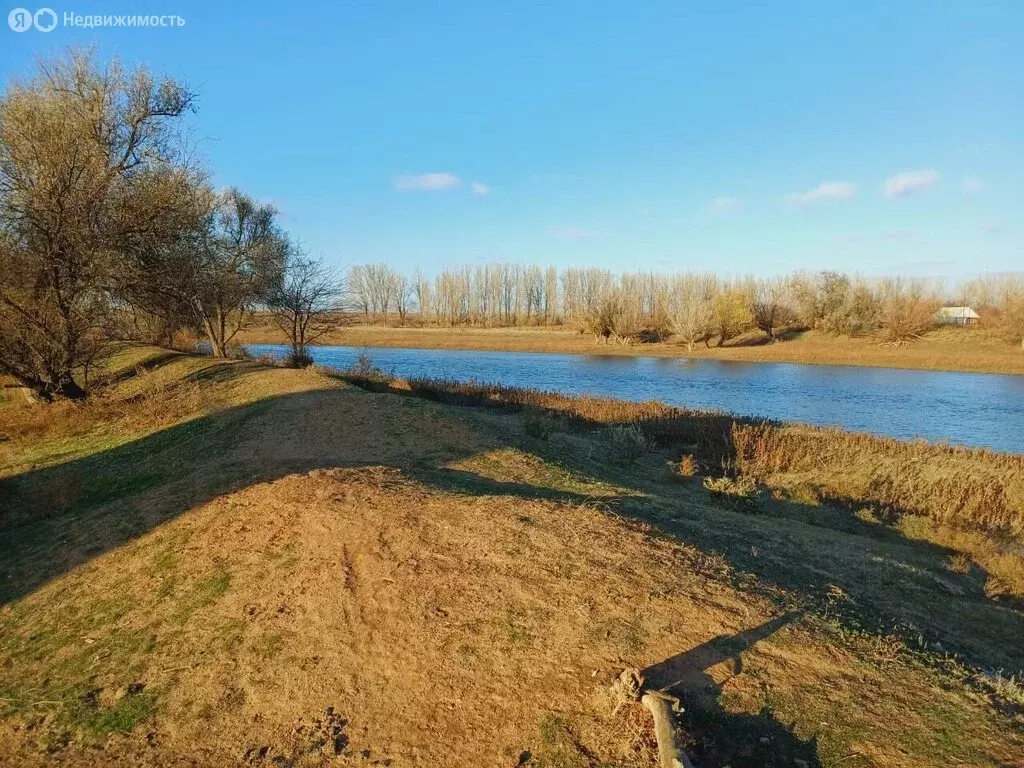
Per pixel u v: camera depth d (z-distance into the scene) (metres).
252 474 8.98
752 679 4.47
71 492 9.98
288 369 18.50
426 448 10.71
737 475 13.45
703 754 3.83
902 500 11.96
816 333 63.88
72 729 4.72
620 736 3.98
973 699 4.47
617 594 5.39
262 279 25.23
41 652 5.80
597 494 8.77
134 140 17.39
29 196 15.41
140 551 7.36
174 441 12.88
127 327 18.42
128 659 5.46
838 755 3.85
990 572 7.99
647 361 50.38
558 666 4.60
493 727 4.17
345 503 7.42
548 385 34.09
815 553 7.46
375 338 66.38
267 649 5.21
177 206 17.45
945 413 26.11
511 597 5.39
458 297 92.44
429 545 6.31
